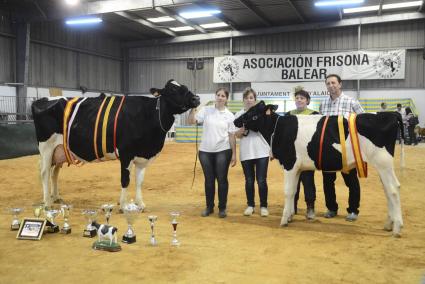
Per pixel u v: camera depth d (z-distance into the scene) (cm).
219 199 636
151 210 688
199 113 656
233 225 582
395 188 516
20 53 2231
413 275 386
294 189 578
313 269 401
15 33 2238
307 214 621
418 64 2402
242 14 2370
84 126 651
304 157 557
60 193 850
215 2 2117
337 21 2492
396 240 505
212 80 2870
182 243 486
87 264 411
